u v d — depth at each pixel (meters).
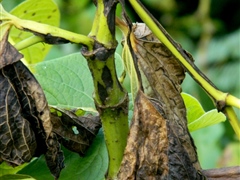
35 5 0.55
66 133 0.42
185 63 0.38
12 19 0.36
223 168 0.40
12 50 0.36
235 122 0.38
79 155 0.44
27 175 0.41
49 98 0.49
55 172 0.39
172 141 0.37
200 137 0.91
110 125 0.38
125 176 0.37
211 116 0.46
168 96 0.40
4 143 0.37
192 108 0.50
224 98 0.38
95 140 0.44
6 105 0.37
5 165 0.45
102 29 0.37
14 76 0.37
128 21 0.38
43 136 0.38
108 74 0.37
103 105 0.38
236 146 0.91
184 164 0.37
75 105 0.48
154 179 0.37
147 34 0.41
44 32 0.36
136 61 0.38
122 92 0.38
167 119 0.37
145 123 0.37
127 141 0.37
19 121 0.37
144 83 0.40
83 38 0.36
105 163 0.43
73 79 0.49
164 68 0.41
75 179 0.43
